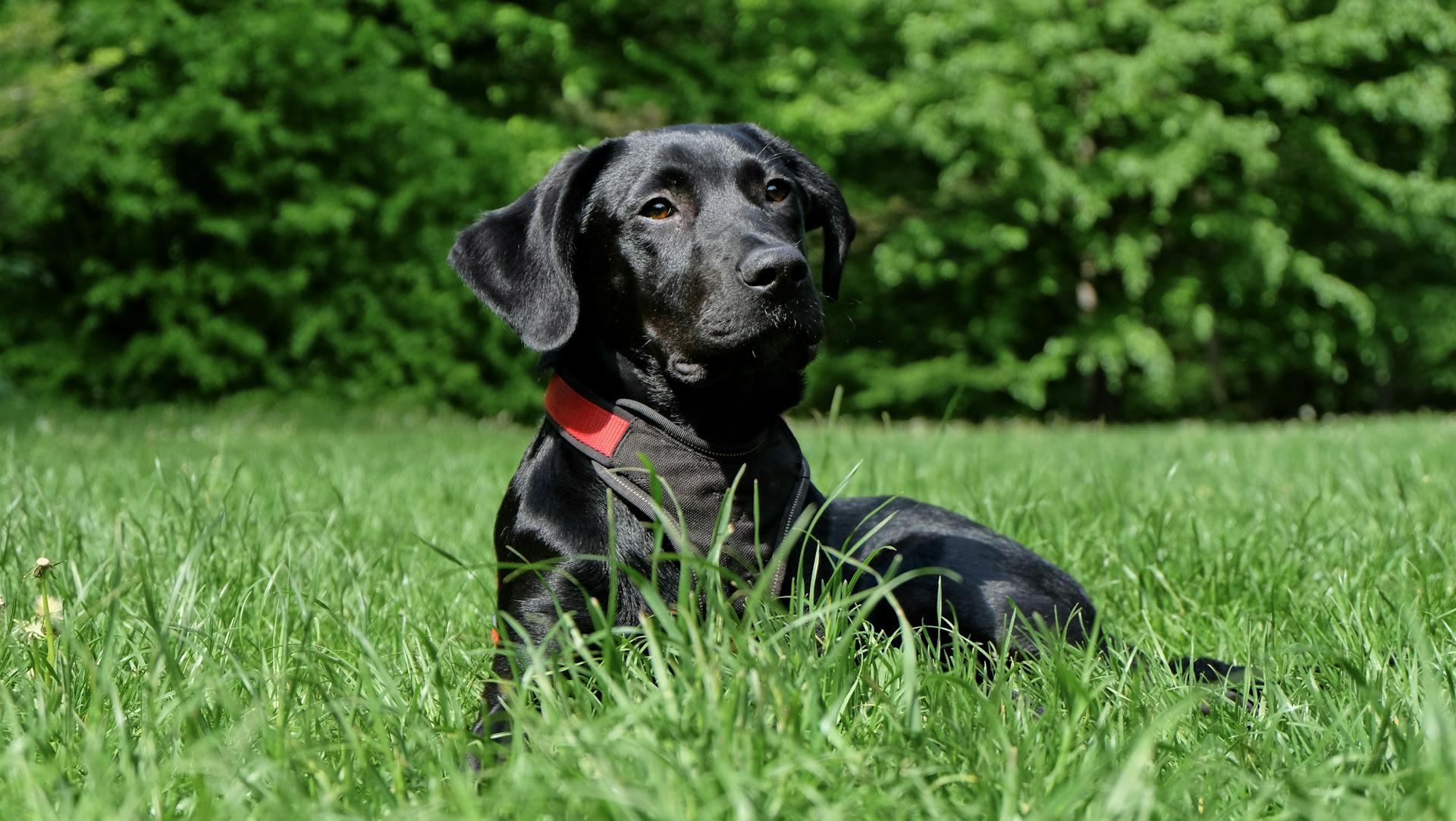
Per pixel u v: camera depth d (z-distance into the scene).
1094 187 18.14
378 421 14.43
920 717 1.97
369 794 1.84
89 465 6.39
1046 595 3.13
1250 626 2.94
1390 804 1.72
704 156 2.91
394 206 15.81
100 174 14.73
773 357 2.68
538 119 17.98
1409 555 3.43
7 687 2.22
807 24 18.84
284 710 2.01
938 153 18.25
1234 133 17.55
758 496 2.68
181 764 1.77
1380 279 21.50
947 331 21.27
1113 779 1.72
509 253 2.89
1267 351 21.22
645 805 1.49
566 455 2.74
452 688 2.51
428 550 4.04
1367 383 26.17
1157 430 13.62
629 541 2.62
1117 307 19.47
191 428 11.63
